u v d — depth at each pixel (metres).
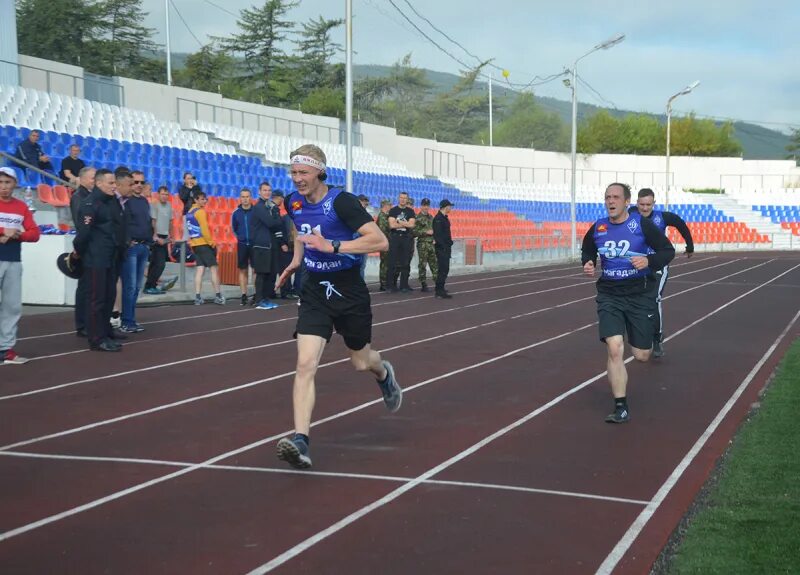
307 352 5.97
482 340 12.34
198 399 8.12
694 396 8.62
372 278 24.27
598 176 59.50
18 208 9.55
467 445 6.62
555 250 36.44
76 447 6.43
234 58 66.81
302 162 5.91
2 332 9.69
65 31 55.38
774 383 9.22
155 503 5.19
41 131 21.50
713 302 18.73
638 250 7.39
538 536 4.71
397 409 7.47
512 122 86.38
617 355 7.44
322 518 4.96
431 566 4.29
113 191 10.50
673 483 5.71
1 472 5.78
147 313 14.52
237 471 5.88
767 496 5.44
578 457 6.32
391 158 46.50
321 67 65.69
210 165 27.30
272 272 15.84
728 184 62.47
